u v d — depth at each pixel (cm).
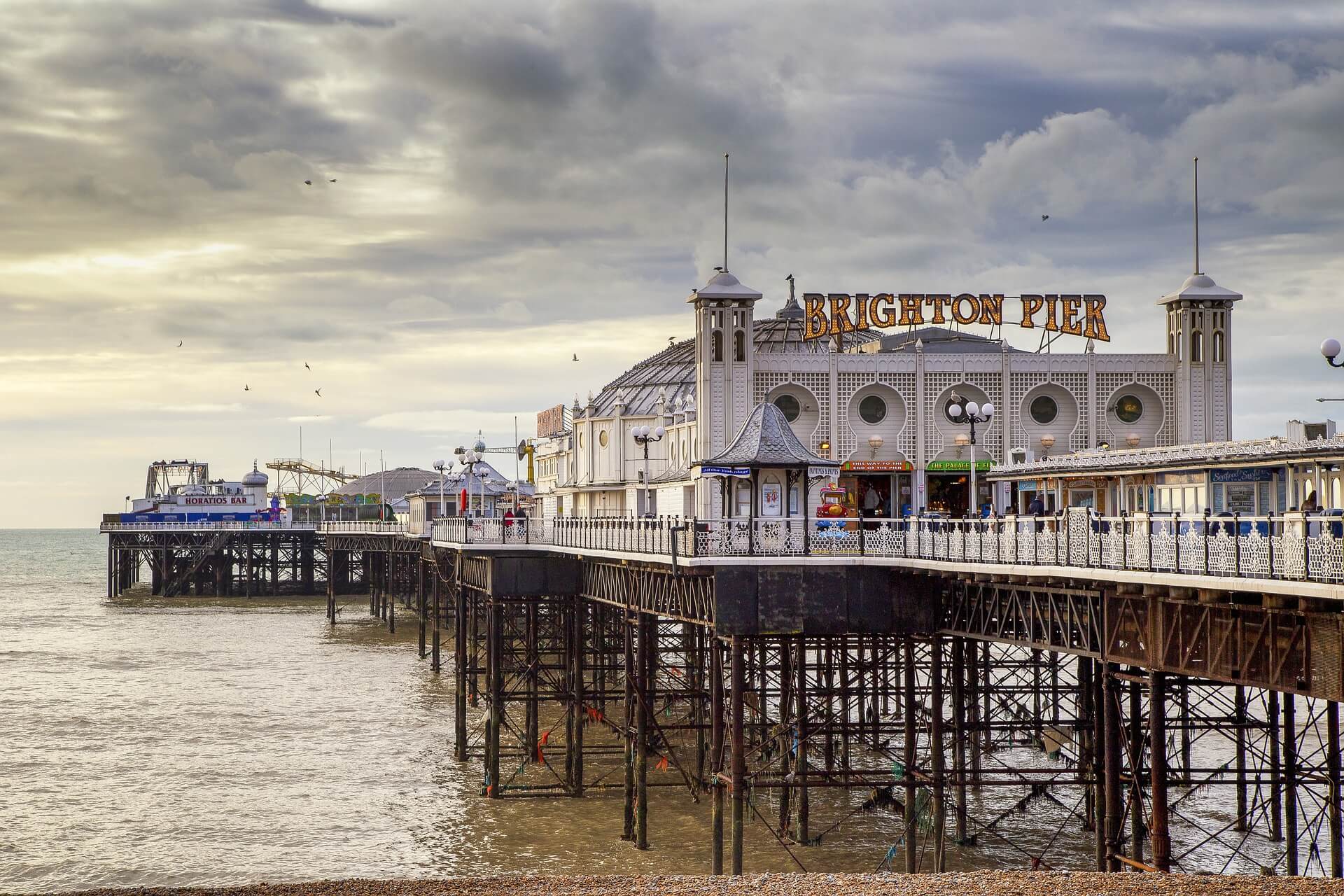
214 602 17012
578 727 6025
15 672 10050
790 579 4666
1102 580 3688
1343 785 4669
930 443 6794
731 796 4903
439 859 5012
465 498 10038
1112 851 3809
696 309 6762
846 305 7025
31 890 4694
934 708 4662
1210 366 6925
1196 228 7056
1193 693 7894
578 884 3588
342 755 6875
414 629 13100
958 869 4706
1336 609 3014
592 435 10331
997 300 7125
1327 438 4466
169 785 6222
